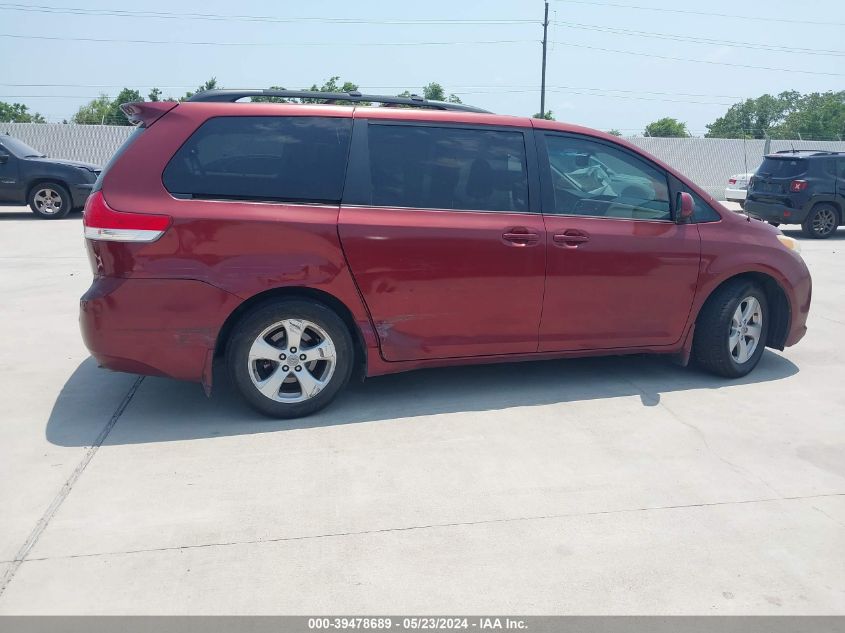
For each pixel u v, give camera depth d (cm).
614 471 384
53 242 1165
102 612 270
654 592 285
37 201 1514
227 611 271
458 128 457
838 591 288
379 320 441
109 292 403
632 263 482
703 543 318
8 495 350
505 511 342
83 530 321
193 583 287
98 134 3106
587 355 495
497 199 459
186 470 378
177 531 322
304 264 420
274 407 436
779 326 550
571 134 484
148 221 400
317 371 448
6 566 295
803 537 325
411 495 356
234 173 418
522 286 461
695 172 3100
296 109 432
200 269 408
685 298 502
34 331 630
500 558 305
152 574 292
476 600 279
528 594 283
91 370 530
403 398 483
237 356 423
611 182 489
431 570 297
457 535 322
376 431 430
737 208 2214
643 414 462
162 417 446
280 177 424
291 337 430
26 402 467
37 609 271
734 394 502
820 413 469
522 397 489
